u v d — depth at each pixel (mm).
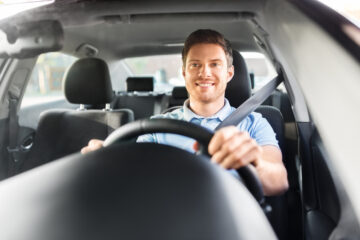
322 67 882
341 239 916
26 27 1282
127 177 484
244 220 466
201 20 1823
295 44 1066
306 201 1287
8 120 2031
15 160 2092
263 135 1340
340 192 976
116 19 1782
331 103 877
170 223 420
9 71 1916
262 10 1461
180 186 476
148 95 3486
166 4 1543
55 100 2914
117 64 3656
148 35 2969
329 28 860
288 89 1470
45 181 497
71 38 2645
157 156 544
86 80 2270
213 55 1292
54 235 404
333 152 967
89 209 432
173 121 787
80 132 2318
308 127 1358
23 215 437
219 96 1376
